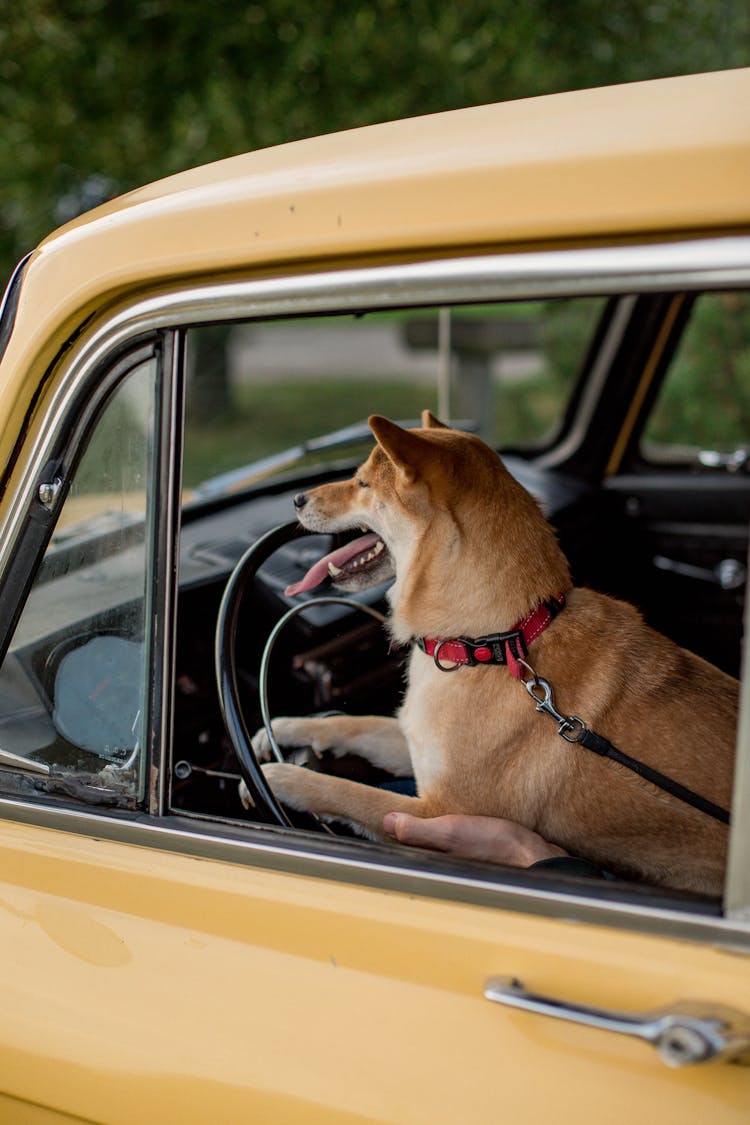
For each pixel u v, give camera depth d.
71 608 1.27
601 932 0.97
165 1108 1.06
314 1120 0.99
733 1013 0.89
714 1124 0.89
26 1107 1.14
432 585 1.96
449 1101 0.96
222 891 1.11
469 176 1.03
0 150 6.09
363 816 1.90
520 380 8.05
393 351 15.01
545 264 0.99
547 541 1.97
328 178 1.09
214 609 2.15
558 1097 0.93
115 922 1.14
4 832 1.25
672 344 3.45
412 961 1.01
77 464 1.24
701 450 3.50
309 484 2.81
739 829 0.93
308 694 2.30
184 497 3.05
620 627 1.95
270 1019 1.04
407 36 5.93
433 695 1.99
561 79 6.11
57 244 1.22
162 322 1.17
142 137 6.15
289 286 1.10
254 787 1.51
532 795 1.89
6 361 1.21
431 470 1.93
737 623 3.18
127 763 1.23
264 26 5.96
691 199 0.94
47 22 5.81
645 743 1.83
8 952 1.16
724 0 6.00
